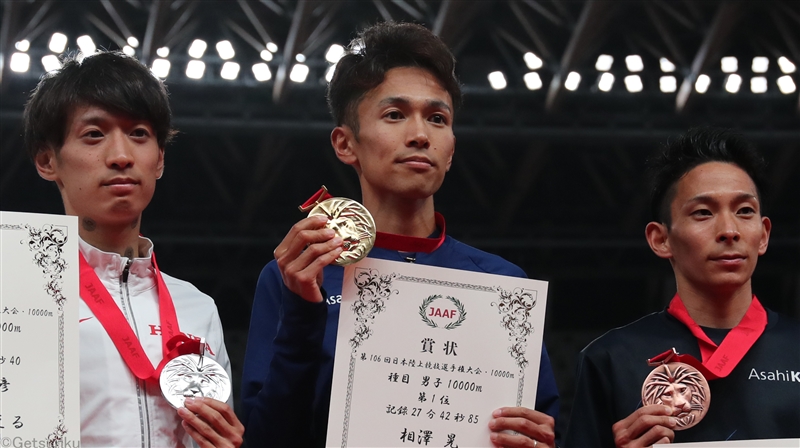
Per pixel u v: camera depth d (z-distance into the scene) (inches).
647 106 341.4
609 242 396.2
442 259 89.4
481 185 400.8
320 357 79.7
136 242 88.1
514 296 79.4
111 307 83.5
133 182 83.3
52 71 89.4
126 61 88.1
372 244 78.4
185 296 91.0
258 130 331.6
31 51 319.3
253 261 400.5
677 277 98.3
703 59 315.9
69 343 73.7
